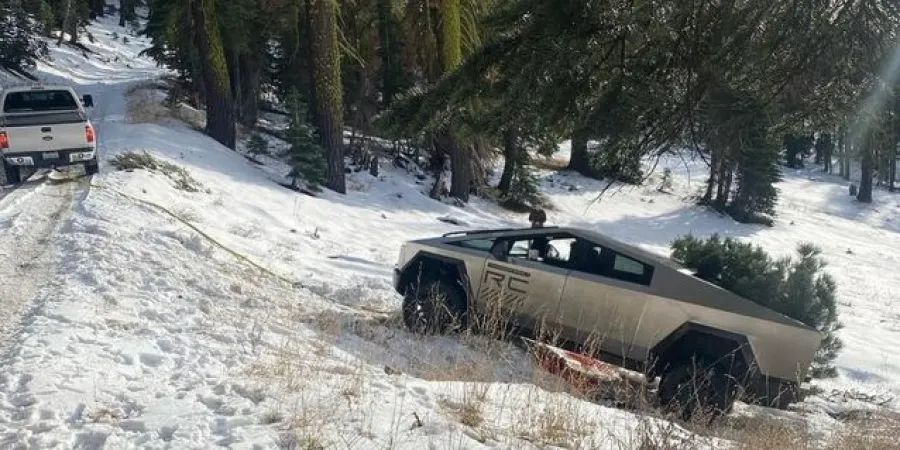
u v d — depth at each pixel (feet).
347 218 65.46
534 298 25.52
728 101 15.79
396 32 95.25
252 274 35.09
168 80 127.75
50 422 13.79
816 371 30.81
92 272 27.73
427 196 90.38
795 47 15.34
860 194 174.09
